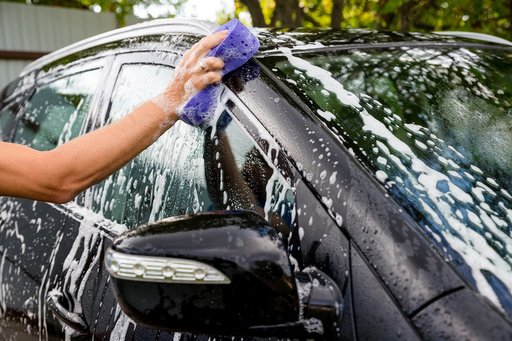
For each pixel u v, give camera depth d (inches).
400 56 66.7
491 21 298.5
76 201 75.1
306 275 41.7
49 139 87.2
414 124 55.4
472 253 41.4
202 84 54.1
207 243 39.3
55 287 69.4
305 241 43.8
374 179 44.2
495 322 35.3
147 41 73.8
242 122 52.4
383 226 40.8
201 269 38.7
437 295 37.0
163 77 66.4
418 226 41.5
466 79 65.6
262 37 64.7
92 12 358.3
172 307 39.5
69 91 87.6
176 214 58.4
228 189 52.4
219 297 39.0
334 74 58.9
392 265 39.0
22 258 78.6
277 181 47.8
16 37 337.4
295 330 39.8
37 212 80.2
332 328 39.5
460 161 52.4
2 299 82.0
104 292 61.7
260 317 39.3
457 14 288.0
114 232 64.9
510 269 41.4
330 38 67.9
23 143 93.6
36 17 341.4
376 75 61.2
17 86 106.5
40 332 72.0
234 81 55.0
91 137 52.2
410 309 37.1
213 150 55.1
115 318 58.8
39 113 93.4
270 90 52.5
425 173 48.6
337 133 48.7
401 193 44.6
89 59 86.0
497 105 62.7
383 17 296.7
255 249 39.4
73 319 63.4
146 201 63.3
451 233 42.7
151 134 54.4
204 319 39.5
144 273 39.1
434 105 59.5
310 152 46.7
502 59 72.8
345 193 43.3
